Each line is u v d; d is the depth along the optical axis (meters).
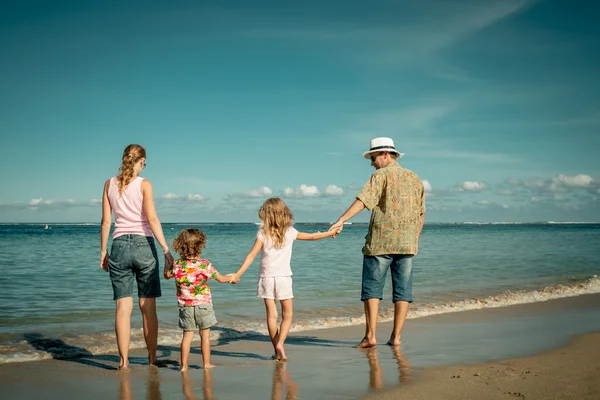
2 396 3.70
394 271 5.41
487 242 36.16
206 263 4.52
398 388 3.67
